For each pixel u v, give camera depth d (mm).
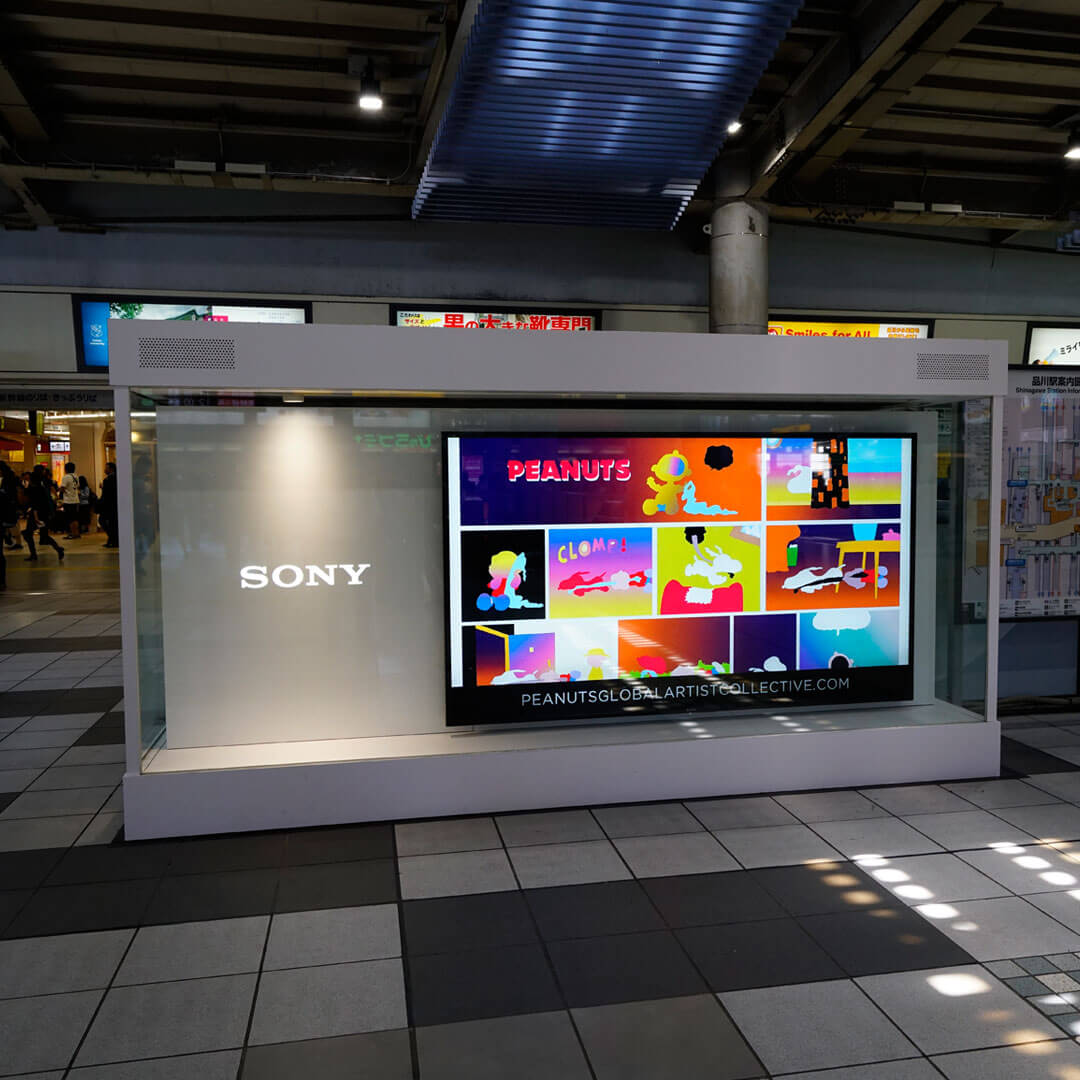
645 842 3926
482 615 4398
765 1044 2504
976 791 4562
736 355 4289
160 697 4230
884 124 7527
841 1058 2447
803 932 3133
